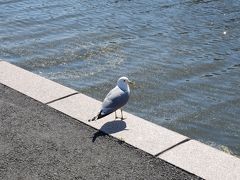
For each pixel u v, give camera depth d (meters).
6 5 23.25
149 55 18.14
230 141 12.59
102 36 19.84
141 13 22.86
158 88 15.61
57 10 22.80
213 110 14.26
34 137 7.68
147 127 7.94
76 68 16.95
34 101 8.91
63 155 7.16
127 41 19.41
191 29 21.02
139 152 7.21
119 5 23.97
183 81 16.17
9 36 19.45
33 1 24.03
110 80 16.08
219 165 6.82
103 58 17.80
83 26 20.89
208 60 17.84
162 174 6.68
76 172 6.74
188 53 18.42
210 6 24.16
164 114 13.98
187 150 7.21
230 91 15.53
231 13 23.12
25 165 6.92
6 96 9.12
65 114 8.41
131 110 14.16
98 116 8.01
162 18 22.28
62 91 9.30
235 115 14.00
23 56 17.67
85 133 7.80
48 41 19.12
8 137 7.67
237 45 19.33
